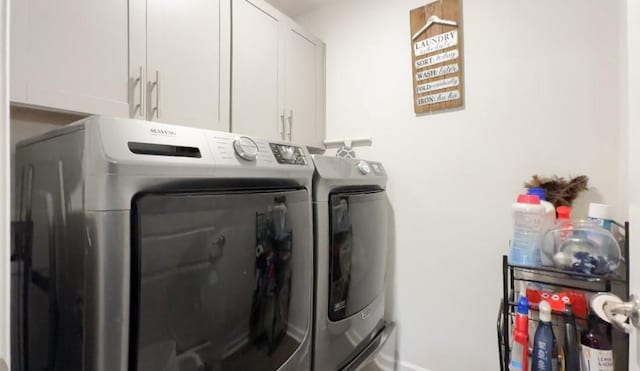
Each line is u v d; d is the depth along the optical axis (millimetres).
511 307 1278
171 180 707
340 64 2078
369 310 1504
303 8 2174
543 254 1175
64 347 695
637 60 639
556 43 1398
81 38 987
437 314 1719
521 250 1200
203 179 777
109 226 608
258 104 1607
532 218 1194
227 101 1451
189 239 738
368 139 1952
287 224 1028
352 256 1371
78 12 980
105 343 600
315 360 1163
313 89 2020
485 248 1582
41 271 798
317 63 2061
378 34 1922
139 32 1134
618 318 701
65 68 952
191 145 776
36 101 893
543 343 1138
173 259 705
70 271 683
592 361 1082
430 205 1741
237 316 856
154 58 1176
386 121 1895
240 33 1510
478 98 1589
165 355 687
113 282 607
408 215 1813
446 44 1657
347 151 1985
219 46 1414
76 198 671
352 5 2023
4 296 422
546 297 1206
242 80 1520
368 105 1965
